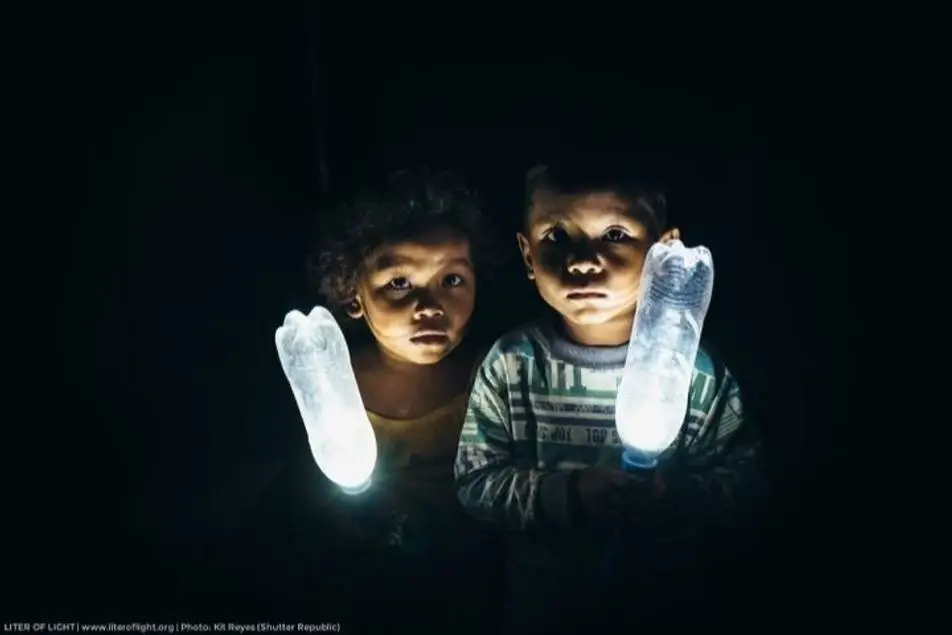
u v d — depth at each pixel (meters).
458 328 0.91
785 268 1.05
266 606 0.91
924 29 1.02
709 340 0.91
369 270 0.90
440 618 0.88
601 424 0.87
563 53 1.09
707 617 0.87
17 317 1.11
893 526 0.94
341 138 1.13
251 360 1.11
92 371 1.12
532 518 0.84
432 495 0.90
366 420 0.82
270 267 1.12
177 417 1.10
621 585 0.86
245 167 1.14
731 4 1.06
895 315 1.03
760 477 0.86
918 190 1.04
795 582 0.91
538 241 0.86
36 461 1.05
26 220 1.12
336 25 1.12
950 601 0.88
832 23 1.04
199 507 1.01
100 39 1.11
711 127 1.01
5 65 1.10
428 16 1.10
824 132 1.06
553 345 0.89
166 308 1.13
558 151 0.87
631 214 0.84
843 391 1.01
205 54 1.13
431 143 1.09
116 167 1.13
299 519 0.94
